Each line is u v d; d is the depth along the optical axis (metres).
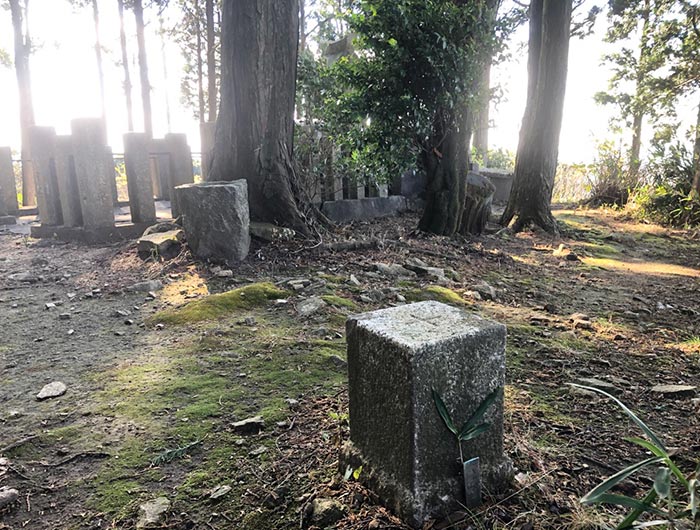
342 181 7.69
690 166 10.30
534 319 3.90
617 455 2.03
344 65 6.58
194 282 4.48
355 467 1.82
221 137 5.60
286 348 3.13
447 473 1.64
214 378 2.75
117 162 13.23
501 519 1.61
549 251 6.96
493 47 6.34
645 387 2.72
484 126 10.48
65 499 1.81
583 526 1.57
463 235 7.30
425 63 6.16
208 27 15.41
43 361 3.04
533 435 2.16
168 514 1.71
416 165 6.78
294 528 1.63
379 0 6.01
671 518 1.30
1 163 8.87
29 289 4.58
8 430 2.27
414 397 1.55
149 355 3.09
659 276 5.80
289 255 5.13
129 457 2.05
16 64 14.23
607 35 14.04
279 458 2.00
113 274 4.90
